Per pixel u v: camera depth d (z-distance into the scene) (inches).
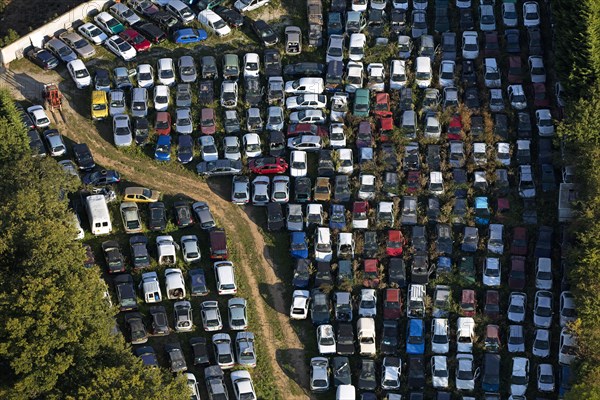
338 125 5172.2
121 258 4805.6
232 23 5502.0
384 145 5128.0
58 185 4820.4
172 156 5128.0
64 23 5477.4
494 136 5172.2
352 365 4655.5
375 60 5418.3
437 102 5260.8
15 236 4498.0
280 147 5137.8
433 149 5118.1
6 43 5393.7
